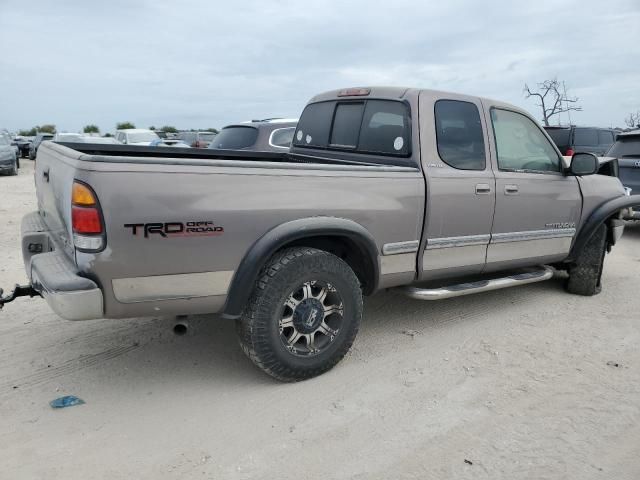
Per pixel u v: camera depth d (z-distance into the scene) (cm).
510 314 505
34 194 1356
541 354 417
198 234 311
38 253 377
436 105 426
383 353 415
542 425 319
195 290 319
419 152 410
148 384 362
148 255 300
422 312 505
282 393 352
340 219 359
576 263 556
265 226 332
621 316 504
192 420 320
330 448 295
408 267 411
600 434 311
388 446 297
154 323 464
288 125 854
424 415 329
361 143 459
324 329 367
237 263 327
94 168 283
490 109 461
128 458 283
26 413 323
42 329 447
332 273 358
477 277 543
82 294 290
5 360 391
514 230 473
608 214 534
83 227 286
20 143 3634
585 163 488
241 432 308
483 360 405
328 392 354
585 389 362
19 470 272
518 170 475
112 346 419
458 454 291
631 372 388
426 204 407
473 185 432
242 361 399
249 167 328
